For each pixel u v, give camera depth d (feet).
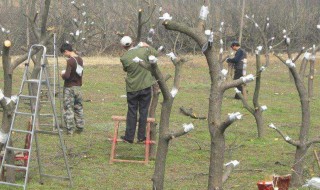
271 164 42.47
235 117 22.29
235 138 51.42
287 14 155.63
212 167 23.12
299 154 34.88
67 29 116.26
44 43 45.32
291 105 75.25
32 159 41.78
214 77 23.07
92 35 134.51
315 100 78.69
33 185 35.42
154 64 24.67
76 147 46.21
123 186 36.14
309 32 156.56
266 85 97.25
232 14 149.28
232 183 37.11
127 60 42.11
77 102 51.49
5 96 33.24
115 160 41.60
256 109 51.78
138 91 42.37
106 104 71.05
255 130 55.57
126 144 47.88
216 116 23.02
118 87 88.28
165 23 22.58
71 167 40.22
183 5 137.49
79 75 50.96
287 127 58.44
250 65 123.85
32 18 51.21
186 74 106.63
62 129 53.57
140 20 43.50
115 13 138.51
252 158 44.27
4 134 32.81
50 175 36.19
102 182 36.88
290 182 35.06
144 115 42.88
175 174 39.24
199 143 49.11
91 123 57.41
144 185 36.47
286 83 100.83
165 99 25.85
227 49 145.69
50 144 46.91
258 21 149.79
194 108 69.05
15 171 36.55
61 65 104.32
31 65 89.56
